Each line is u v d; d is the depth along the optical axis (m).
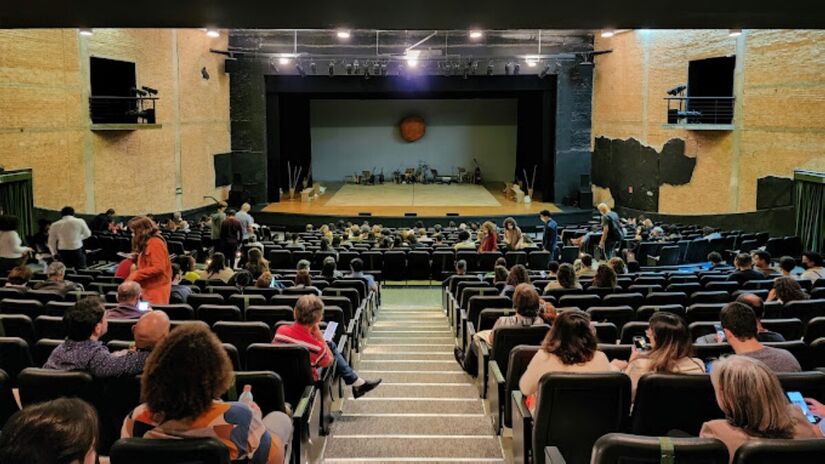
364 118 31.72
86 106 17.12
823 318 5.71
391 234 17.31
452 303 9.12
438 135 31.80
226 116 24.39
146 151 19.73
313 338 5.05
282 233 21.78
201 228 18.00
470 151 31.84
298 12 8.30
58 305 6.23
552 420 3.61
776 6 7.98
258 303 7.19
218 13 8.20
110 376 3.81
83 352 3.84
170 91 20.78
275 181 25.67
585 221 23.97
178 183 21.38
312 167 32.03
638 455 2.51
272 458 2.89
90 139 17.34
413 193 28.12
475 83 24.42
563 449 3.65
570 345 3.87
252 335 5.27
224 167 24.31
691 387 3.51
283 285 10.02
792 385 3.48
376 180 31.92
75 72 16.67
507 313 6.38
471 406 5.74
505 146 31.73
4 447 1.76
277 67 24.02
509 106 31.47
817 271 9.35
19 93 14.86
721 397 2.70
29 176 14.50
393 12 8.23
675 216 20.75
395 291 13.30
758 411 2.60
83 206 17.14
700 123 19.61
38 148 15.51
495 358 5.32
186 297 7.21
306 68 23.70
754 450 2.39
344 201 25.98
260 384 3.72
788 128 16.77
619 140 23.31
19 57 14.83
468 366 6.58
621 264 10.23
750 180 18.12
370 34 23.69
